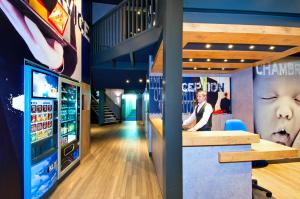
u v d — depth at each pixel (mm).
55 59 3363
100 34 6777
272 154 2562
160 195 3119
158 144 3686
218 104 6523
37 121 2756
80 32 4875
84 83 5348
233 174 2590
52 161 3193
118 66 7059
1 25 2115
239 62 4938
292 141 5242
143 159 5160
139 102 16469
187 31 2838
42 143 2904
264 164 3348
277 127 5293
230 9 2801
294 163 4777
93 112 14055
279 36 3066
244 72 5902
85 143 5430
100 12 7738
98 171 4227
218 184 2555
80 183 3584
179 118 2414
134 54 5875
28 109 2506
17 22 2371
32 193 2600
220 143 2492
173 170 2393
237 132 2820
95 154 5664
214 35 3004
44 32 3002
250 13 2945
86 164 4711
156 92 6023
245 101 5875
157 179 3785
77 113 4469
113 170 4297
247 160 2518
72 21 4266
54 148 3307
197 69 5871
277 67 5305
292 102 5273
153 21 4602
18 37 2389
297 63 5297
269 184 3551
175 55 2432
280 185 3508
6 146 2184
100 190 3305
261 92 5430
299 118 5238
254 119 5523
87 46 5672
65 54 3836
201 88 6492
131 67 7129
